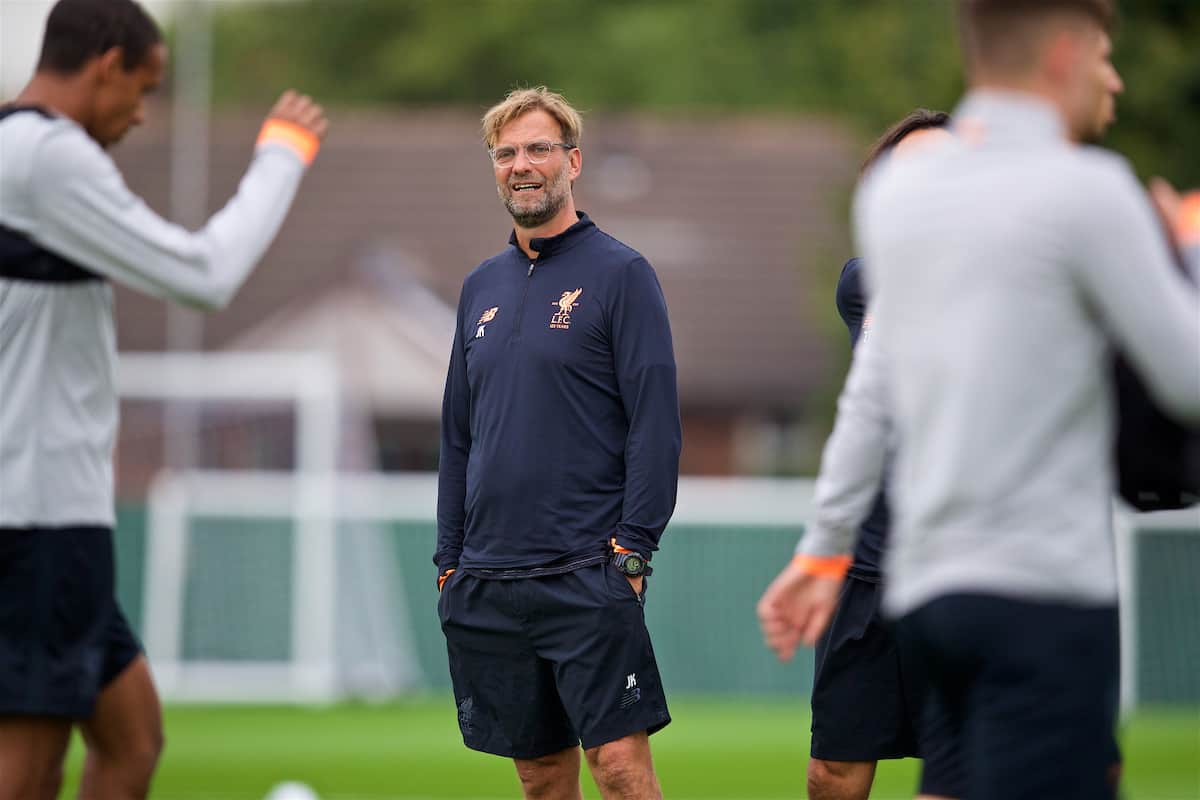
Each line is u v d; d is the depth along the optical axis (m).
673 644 54.62
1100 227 10.80
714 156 114.00
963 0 11.69
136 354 91.62
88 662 15.15
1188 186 68.94
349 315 92.31
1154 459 12.18
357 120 118.06
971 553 11.13
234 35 174.75
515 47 157.38
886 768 36.38
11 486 14.79
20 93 15.34
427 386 92.50
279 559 55.56
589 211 109.81
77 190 14.36
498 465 18.97
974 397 11.08
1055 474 11.05
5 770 15.05
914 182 11.76
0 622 14.80
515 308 19.36
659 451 18.69
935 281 11.37
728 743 41.34
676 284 105.62
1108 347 11.22
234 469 72.00
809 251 91.06
